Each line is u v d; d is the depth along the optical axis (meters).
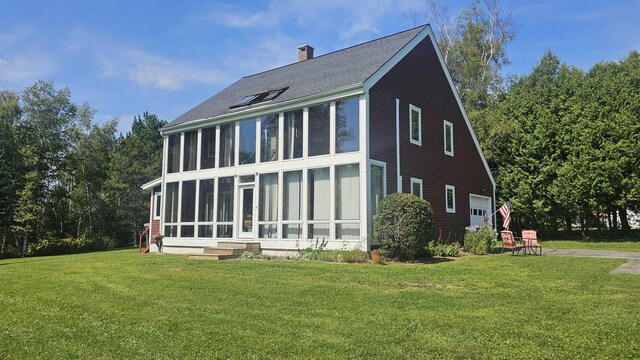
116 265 12.22
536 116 23.53
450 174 17.88
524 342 4.46
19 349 4.71
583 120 21.36
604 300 6.31
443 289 7.48
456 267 10.20
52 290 8.32
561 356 4.04
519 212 23.44
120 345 4.75
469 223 18.95
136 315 6.05
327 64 17.50
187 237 17.59
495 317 5.47
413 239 11.62
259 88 18.56
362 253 11.95
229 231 16.16
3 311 6.59
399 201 11.88
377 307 6.16
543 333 4.74
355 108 13.17
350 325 5.26
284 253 14.22
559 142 21.98
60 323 5.80
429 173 16.33
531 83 34.25
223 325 5.37
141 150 43.41
